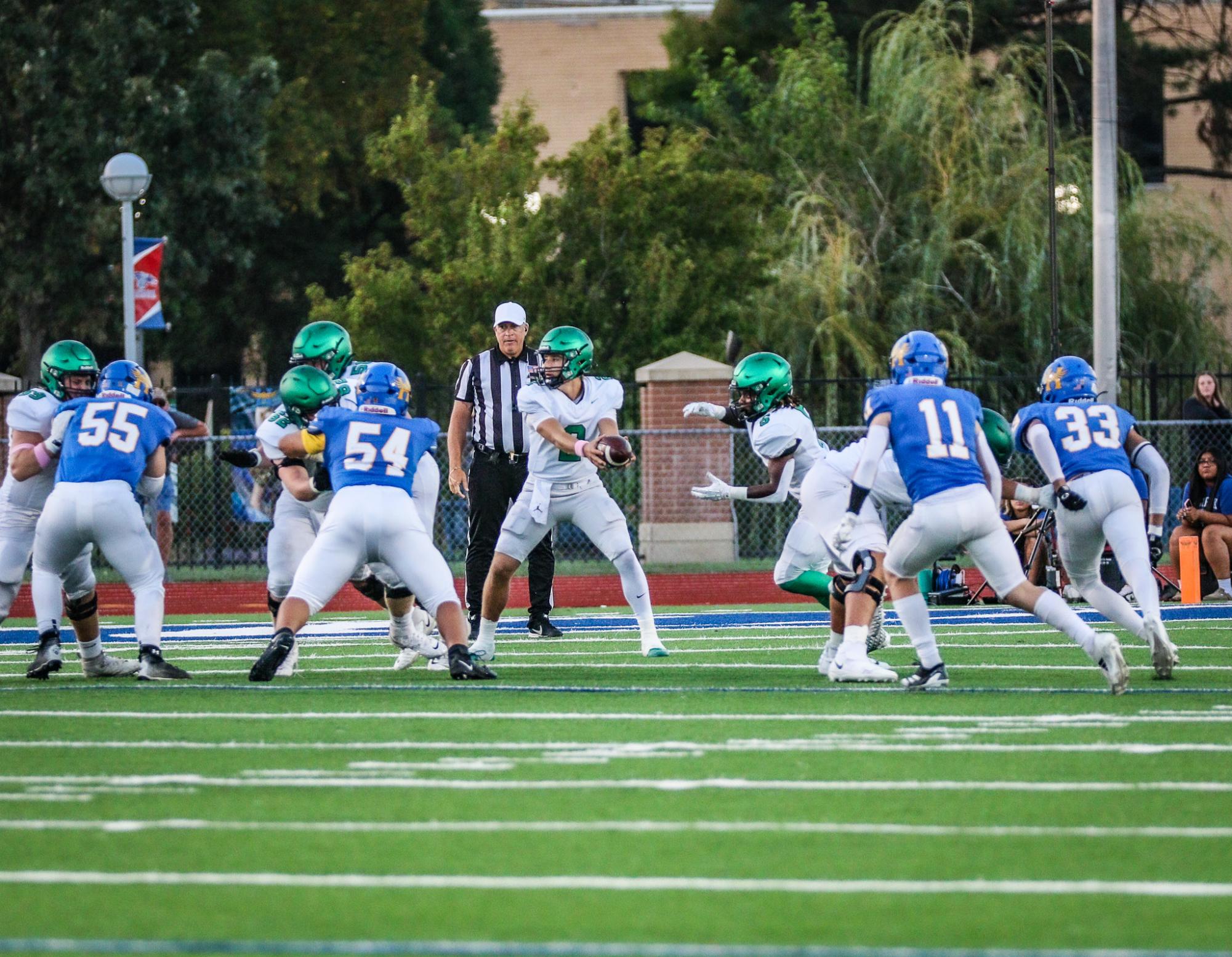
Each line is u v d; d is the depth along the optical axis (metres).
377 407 32.62
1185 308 85.69
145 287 59.12
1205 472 54.41
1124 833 18.86
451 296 82.94
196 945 14.73
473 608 40.66
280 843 18.62
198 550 70.50
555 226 85.19
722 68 103.56
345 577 32.59
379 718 27.95
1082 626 29.80
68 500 33.25
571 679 33.66
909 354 30.55
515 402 40.38
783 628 47.12
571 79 138.12
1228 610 49.62
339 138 114.50
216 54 98.75
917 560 30.25
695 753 24.22
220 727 27.11
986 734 25.75
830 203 87.25
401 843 18.58
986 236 85.94
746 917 15.55
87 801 20.98
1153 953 14.39
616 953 14.38
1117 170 88.44
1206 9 110.62
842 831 19.02
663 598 59.19
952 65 88.88
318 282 117.19
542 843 18.56
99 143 91.19
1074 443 33.31
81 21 92.25
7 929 15.27
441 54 126.94
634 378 84.31
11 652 42.31
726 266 85.44
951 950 14.46
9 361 107.50
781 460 34.31
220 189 96.62
